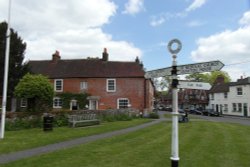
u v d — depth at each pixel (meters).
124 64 40.91
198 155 10.33
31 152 11.24
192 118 39.22
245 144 13.09
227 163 9.18
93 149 11.62
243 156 10.28
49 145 12.96
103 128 20.16
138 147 12.12
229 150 11.41
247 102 49.66
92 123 23.03
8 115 20.19
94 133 17.28
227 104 56.44
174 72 7.01
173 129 6.93
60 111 22.64
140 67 40.31
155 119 32.34
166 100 94.75
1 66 31.34
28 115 21.34
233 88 54.00
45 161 9.43
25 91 25.62
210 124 25.44
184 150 11.31
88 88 39.12
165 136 15.82
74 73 40.03
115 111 29.22
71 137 15.43
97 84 39.03
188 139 14.62
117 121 27.88
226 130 19.69
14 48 32.66
